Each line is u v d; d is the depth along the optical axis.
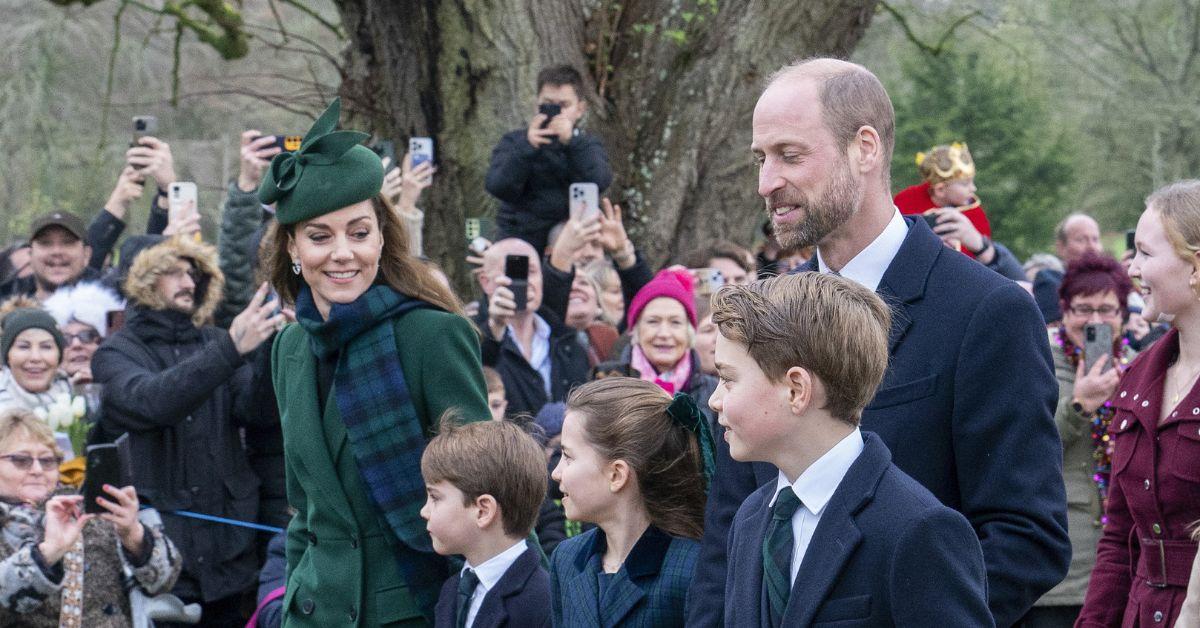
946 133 17.38
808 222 2.65
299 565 3.51
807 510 2.29
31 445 4.51
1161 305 3.38
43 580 4.37
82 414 5.60
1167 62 19.95
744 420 2.26
